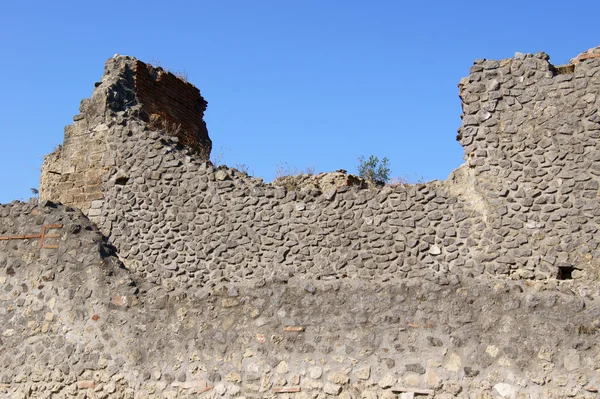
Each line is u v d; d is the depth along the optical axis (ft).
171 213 56.44
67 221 48.37
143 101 67.36
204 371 42.60
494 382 38.11
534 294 38.96
